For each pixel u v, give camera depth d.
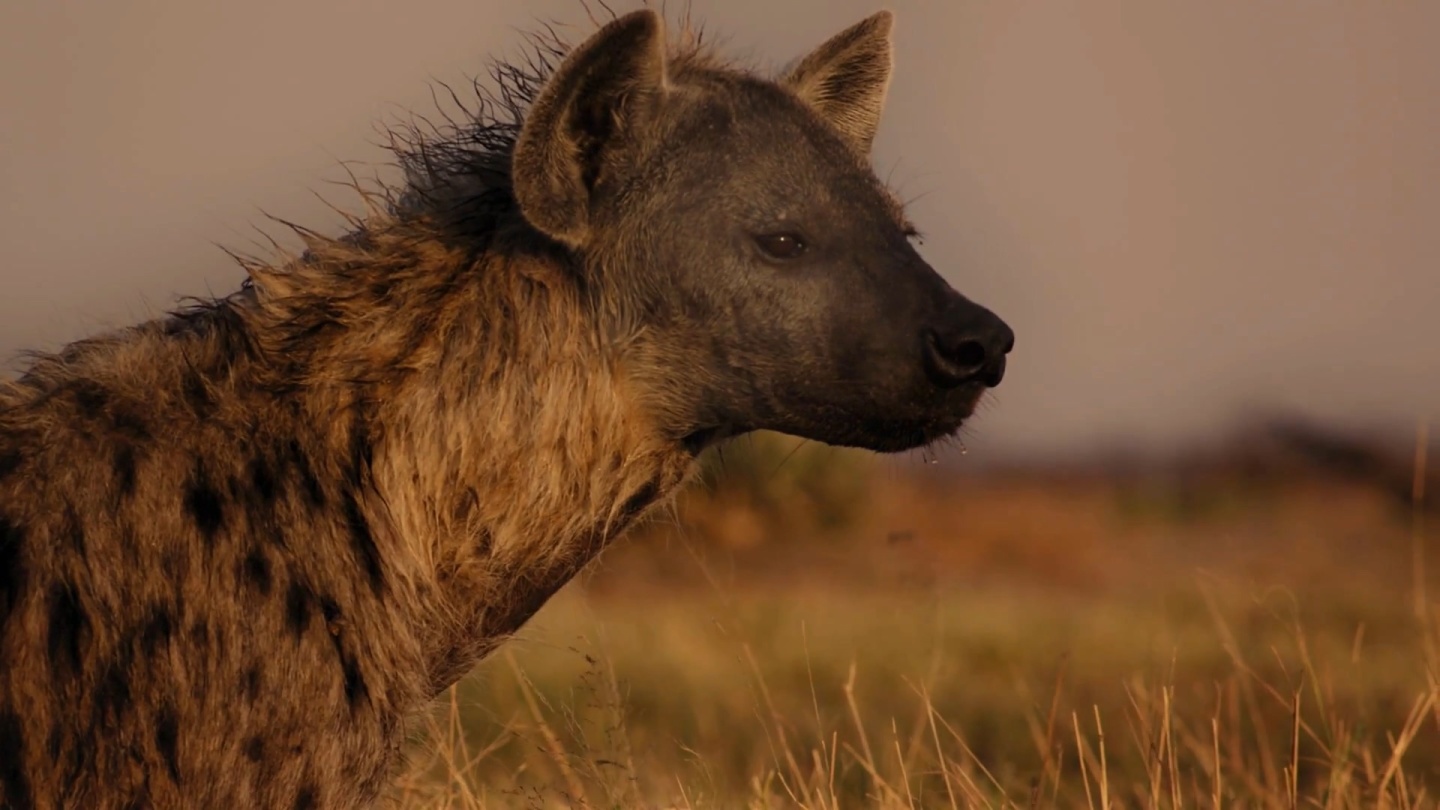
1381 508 47.28
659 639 24.75
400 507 10.25
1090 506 49.91
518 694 20.25
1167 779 17.38
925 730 21.02
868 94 12.75
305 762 9.59
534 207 10.53
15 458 9.60
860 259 10.97
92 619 9.33
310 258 10.77
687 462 11.41
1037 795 15.88
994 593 34.97
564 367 10.77
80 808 9.19
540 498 10.70
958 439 12.08
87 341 10.47
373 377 10.28
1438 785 18.38
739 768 18.89
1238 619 27.28
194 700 9.37
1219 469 56.38
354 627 9.84
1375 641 27.09
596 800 15.52
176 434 9.81
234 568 9.56
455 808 15.24
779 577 34.38
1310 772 18.95
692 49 11.94
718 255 10.90
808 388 10.97
